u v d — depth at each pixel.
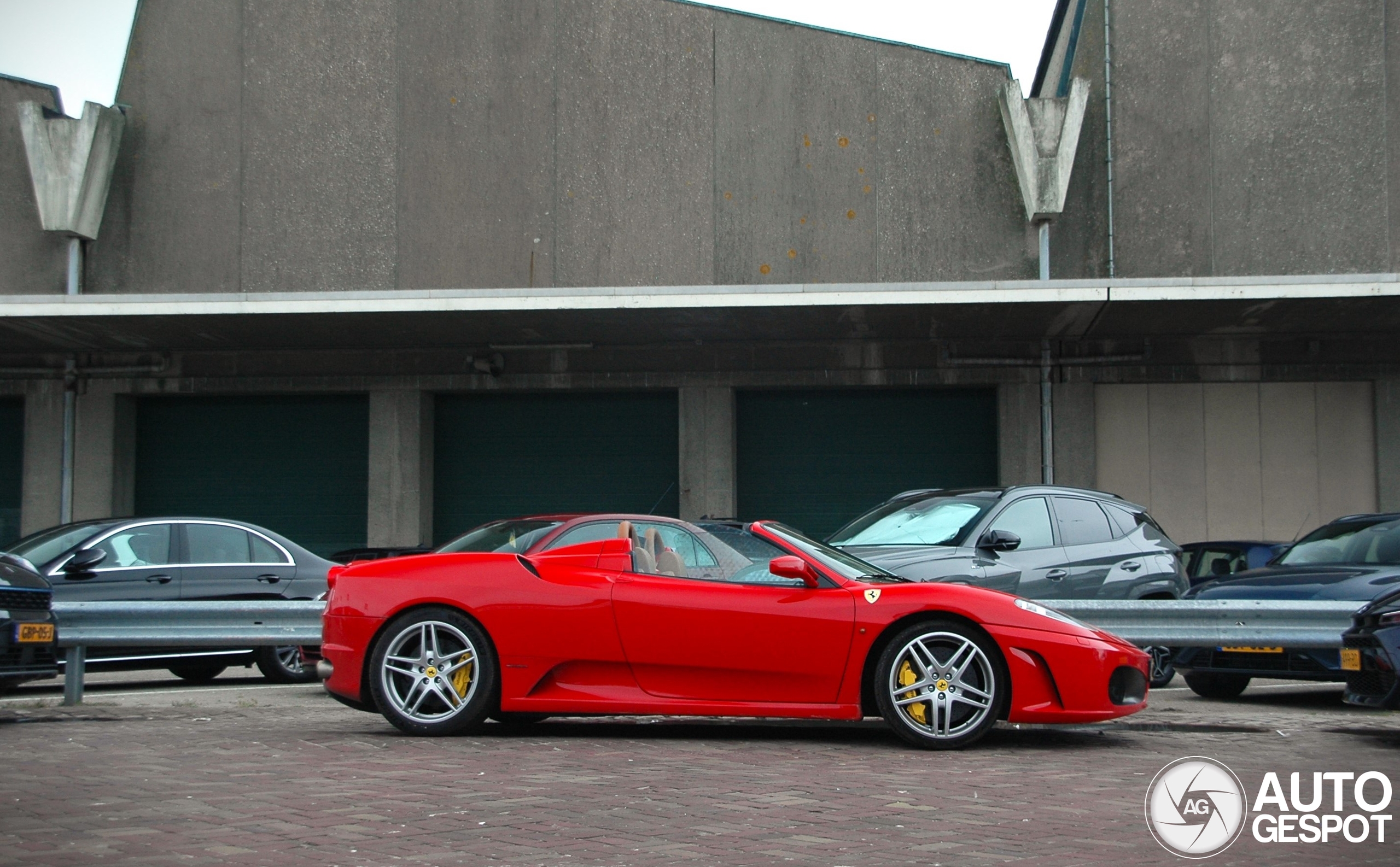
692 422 20.84
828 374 20.73
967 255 21.20
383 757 6.66
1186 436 20.44
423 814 5.17
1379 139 20.52
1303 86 20.70
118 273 21.78
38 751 6.90
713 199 21.39
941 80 21.42
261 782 5.89
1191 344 20.39
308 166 21.78
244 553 11.67
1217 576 14.37
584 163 21.55
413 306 17.83
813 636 7.09
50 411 21.44
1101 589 10.20
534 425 21.61
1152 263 20.84
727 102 21.50
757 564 7.51
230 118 21.89
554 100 21.62
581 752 6.91
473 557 7.52
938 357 20.59
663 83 21.58
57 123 21.08
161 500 21.78
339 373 21.27
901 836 4.84
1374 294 16.75
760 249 21.34
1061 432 20.44
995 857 4.52
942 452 21.03
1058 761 6.75
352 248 21.62
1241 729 8.23
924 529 10.43
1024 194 20.59
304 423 21.77
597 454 21.44
